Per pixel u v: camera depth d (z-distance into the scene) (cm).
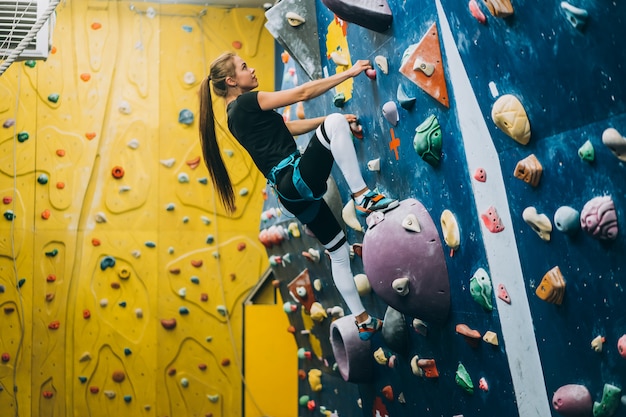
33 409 556
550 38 197
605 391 195
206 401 578
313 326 423
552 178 206
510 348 239
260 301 598
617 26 173
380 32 294
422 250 271
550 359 219
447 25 246
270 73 608
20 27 395
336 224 307
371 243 280
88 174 573
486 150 235
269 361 579
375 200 282
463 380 270
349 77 297
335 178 354
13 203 562
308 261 395
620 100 177
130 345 573
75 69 577
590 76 185
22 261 562
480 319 254
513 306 233
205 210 591
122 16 587
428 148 262
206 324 585
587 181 193
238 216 598
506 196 228
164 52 591
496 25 218
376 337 338
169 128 589
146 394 571
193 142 593
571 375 211
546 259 214
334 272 311
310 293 406
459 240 258
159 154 586
